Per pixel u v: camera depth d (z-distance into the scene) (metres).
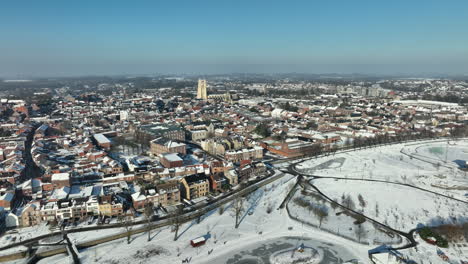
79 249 176.50
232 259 168.25
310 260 166.50
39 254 169.75
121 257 168.75
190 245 181.12
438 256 171.12
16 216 199.88
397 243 183.88
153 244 182.00
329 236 192.50
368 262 165.62
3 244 179.50
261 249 177.88
